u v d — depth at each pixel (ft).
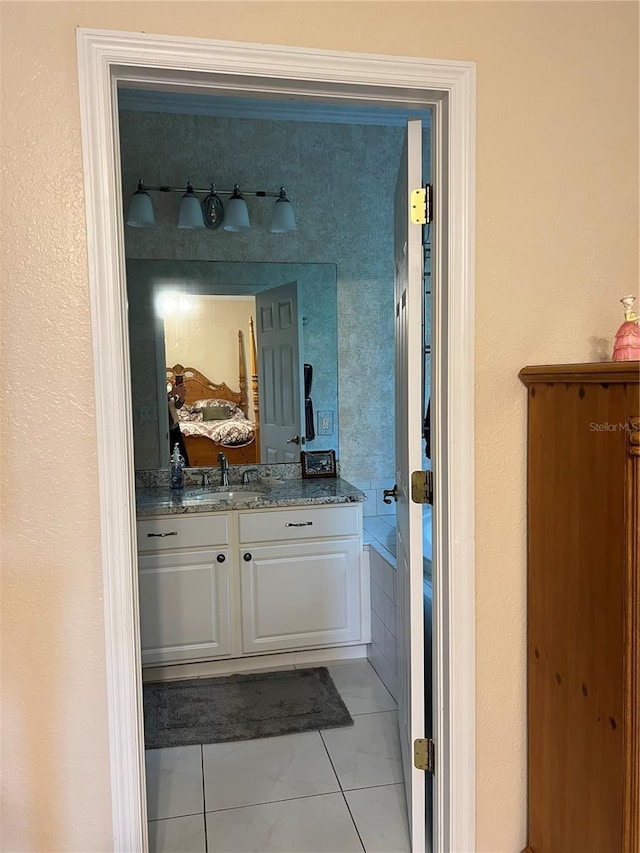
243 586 9.23
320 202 10.69
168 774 6.98
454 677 4.91
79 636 4.26
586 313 4.98
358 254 10.94
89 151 4.00
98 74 3.98
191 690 8.90
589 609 4.30
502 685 5.05
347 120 10.36
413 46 4.47
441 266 4.81
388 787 6.72
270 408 10.85
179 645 9.09
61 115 3.98
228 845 5.88
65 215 4.03
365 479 11.37
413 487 5.19
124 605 4.29
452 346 4.70
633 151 4.98
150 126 9.95
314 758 7.25
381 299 11.10
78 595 4.24
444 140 4.68
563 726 4.62
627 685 3.97
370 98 4.68
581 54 4.81
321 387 11.03
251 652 9.36
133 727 4.38
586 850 4.40
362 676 9.31
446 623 4.94
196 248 10.34
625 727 3.99
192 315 10.43
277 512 9.25
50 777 4.31
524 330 4.86
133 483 4.45
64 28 3.94
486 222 4.72
